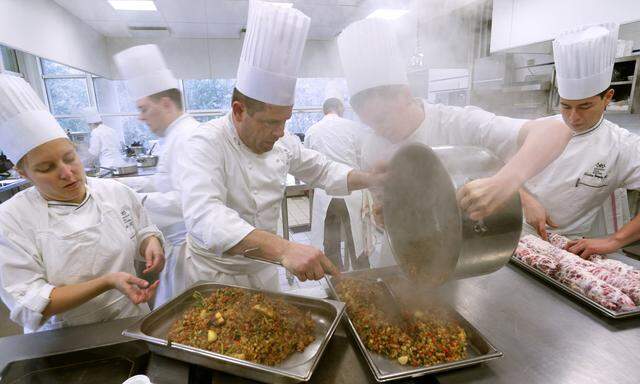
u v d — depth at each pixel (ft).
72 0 5.15
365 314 3.07
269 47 2.85
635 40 6.97
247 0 4.18
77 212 3.70
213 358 2.57
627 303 3.10
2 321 7.52
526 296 3.51
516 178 1.99
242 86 3.22
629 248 4.89
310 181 4.63
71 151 3.47
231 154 3.84
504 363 2.63
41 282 3.39
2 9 8.59
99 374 2.81
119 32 5.96
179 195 4.43
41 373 2.81
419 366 2.58
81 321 3.82
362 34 2.18
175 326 3.07
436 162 1.92
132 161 7.86
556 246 4.14
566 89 2.74
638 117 6.21
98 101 8.75
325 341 2.71
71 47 6.47
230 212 3.37
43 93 11.58
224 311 3.12
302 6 2.76
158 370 2.70
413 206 2.24
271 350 2.74
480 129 2.49
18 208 3.45
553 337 2.91
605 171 4.09
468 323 2.89
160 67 4.09
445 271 2.10
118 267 3.95
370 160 2.78
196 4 4.32
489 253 2.10
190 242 4.56
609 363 2.61
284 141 4.50
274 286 4.68
